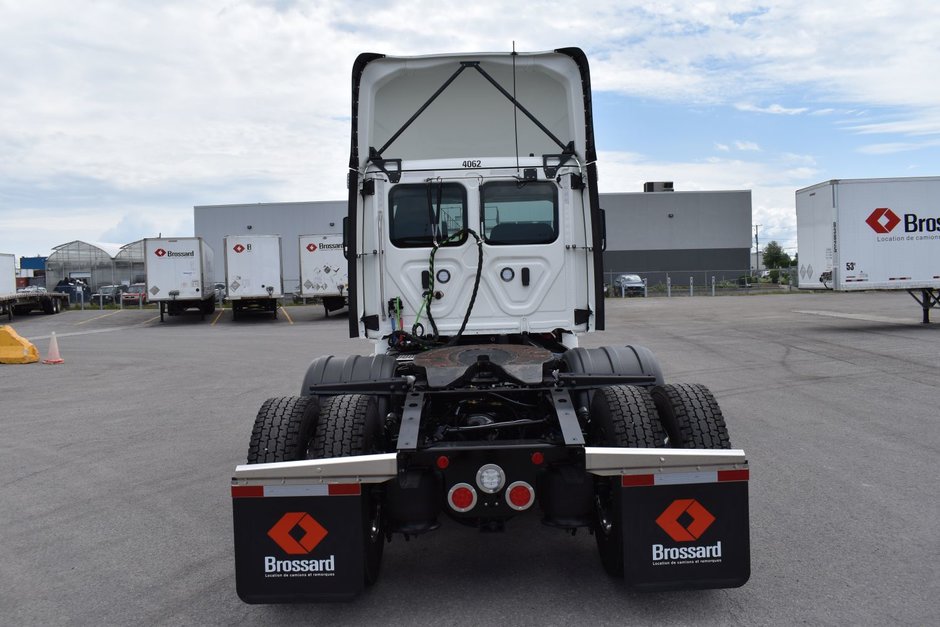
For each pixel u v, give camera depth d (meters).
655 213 49.66
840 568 4.05
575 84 5.79
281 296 27.86
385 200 5.77
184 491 5.98
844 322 19.70
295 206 48.88
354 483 3.42
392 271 5.80
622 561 3.62
